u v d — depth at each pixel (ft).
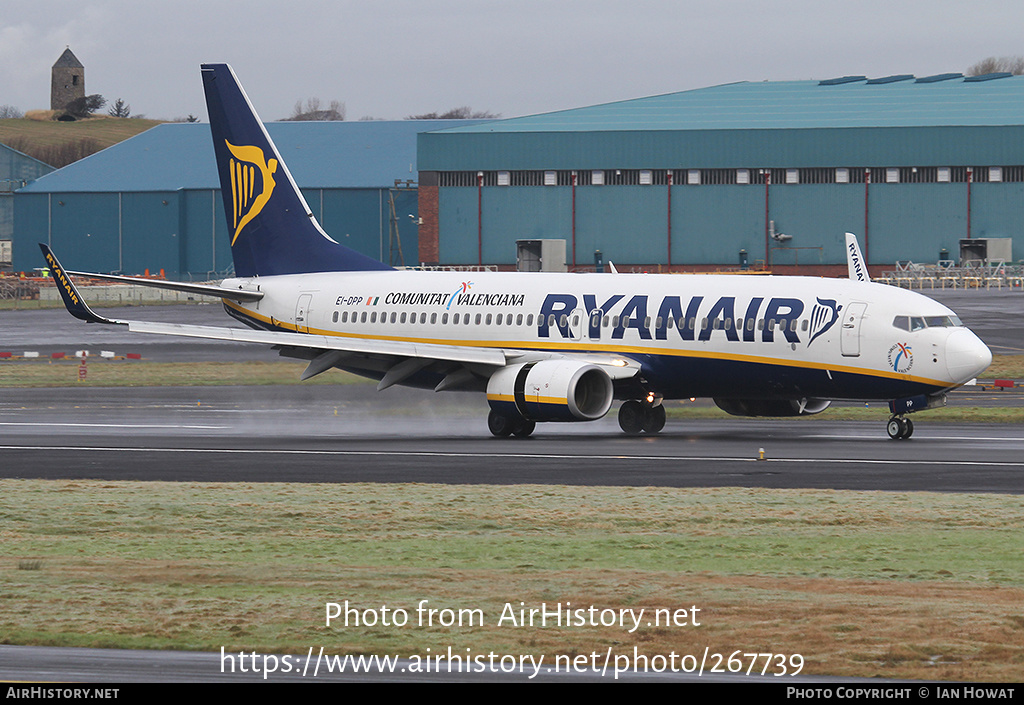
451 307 602.44
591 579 258.37
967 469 424.87
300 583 255.50
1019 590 247.91
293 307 643.45
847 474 414.82
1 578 261.65
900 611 230.68
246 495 374.22
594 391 546.67
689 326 541.75
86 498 369.30
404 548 295.89
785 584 253.65
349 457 469.98
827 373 517.96
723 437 539.70
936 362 499.10
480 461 456.86
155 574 265.34
